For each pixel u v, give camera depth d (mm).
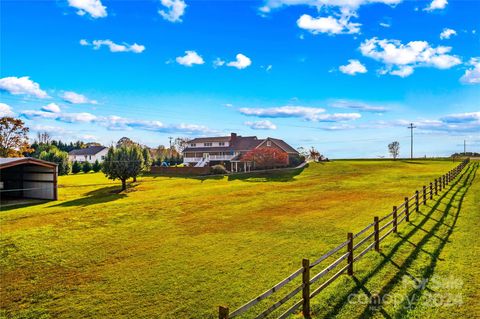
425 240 12570
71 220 19422
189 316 8141
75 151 91562
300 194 29000
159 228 17125
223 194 29766
